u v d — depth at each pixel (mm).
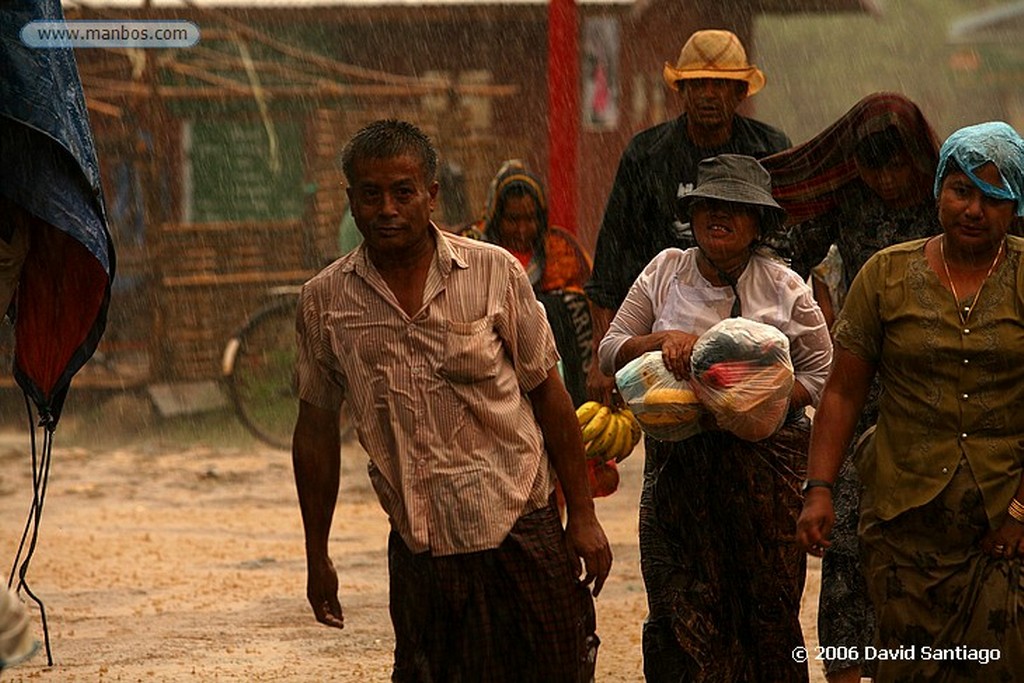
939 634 13508
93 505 34406
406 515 13844
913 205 17797
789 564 15852
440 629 14047
